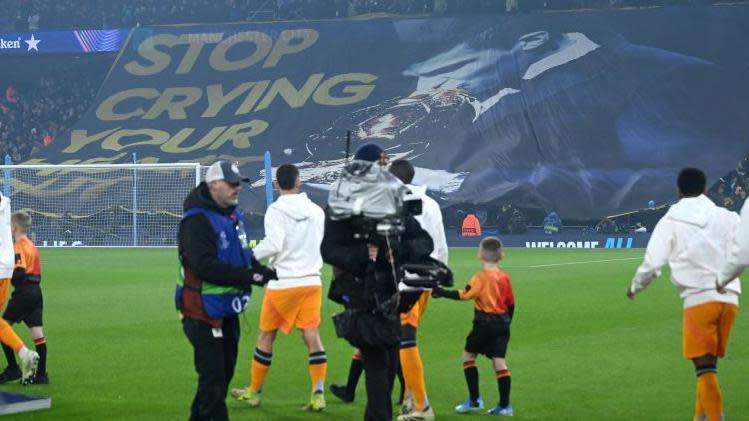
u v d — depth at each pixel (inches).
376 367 242.7
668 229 275.6
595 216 1299.2
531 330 476.4
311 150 1488.7
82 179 1406.3
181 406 313.4
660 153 1364.4
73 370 377.4
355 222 237.3
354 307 240.5
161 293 656.4
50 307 578.6
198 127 1574.8
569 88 1488.7
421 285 240.4
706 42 1517.0
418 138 1459.2
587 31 1573.6
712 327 271.0
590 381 353.7
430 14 1707.7
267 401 325.1
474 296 299.7
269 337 316.5
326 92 1595.7
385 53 1641.2
